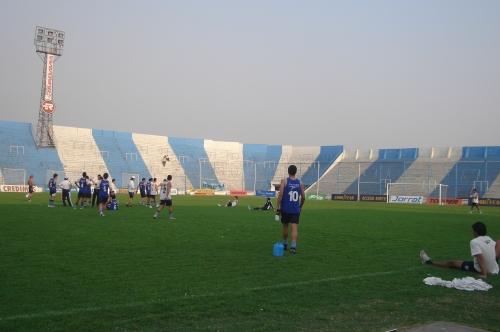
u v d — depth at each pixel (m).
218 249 12.59
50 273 8.98
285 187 12.37
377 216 28.55
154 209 29.78
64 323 5.88
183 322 6.06
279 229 18.34
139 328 5.79
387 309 6.95
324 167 83.44
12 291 7.54
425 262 10.70
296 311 6.69
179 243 13.63
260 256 11.55
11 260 10.25
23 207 28.23
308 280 8.77
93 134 78.19
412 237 16.81
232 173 85.12
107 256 11.06
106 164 74.25
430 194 68.12
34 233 15.17
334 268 10.12
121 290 7.71
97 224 18.70
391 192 71.38
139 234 15.63
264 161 89.06
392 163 77.25
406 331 5.76
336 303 7.18
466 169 69.62
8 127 70.75
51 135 70.62
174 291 7.70
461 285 8.32
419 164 74.69
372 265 10.62
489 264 9.69
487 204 54.94
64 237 14.34
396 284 8.58
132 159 78.12
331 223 22.48
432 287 8.41
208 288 7.96
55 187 29.84
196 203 40.56
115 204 28.12
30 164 67.12
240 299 7.19
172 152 84.06
